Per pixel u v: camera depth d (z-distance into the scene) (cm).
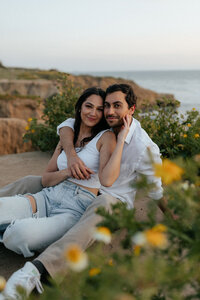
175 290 110
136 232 119
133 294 111
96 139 243
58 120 500
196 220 117
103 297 95
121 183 247
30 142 580
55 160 266
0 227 219
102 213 128
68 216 222
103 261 114
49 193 241
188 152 390
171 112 446
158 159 244
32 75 3631
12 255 228
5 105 1409
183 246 126
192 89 4044
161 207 229
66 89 532
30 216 227
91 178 239
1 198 224
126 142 238
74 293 108
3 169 442
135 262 99
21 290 112
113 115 238
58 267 182
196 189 121
